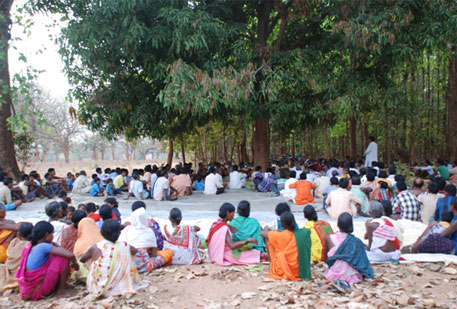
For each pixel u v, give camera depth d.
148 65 11.34
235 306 3.85
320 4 12.71
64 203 6.17
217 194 11.91
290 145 31.88
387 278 4.46
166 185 10.77
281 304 3.85
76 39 10.05
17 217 8.62
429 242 5.46
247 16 14.27
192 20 10.14
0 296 4.49
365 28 10.25
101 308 3.87
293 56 12.07
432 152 20.69
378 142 22.73
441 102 22.42
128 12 9.91
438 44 10.91
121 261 4.27
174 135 15.59
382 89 13.59
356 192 8.00
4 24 10.93
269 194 11.58
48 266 4.28
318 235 5.27
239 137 23.17
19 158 17.11
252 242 5.30
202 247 5.79
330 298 3.95
